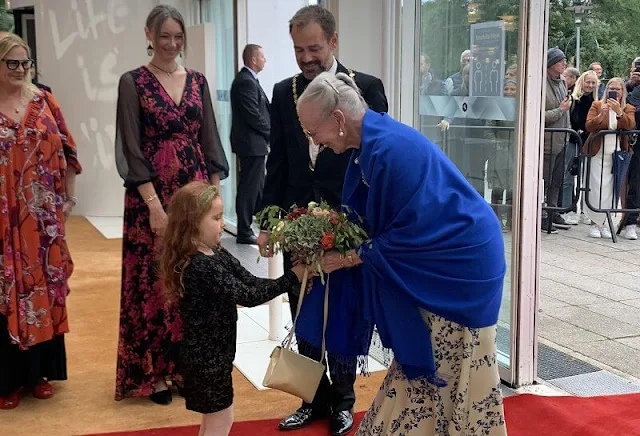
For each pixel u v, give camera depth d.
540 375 3.95
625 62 12.74
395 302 2.28
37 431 3.25
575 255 6.88
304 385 2.52
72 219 8.52
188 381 2.65
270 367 2.51
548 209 7.65
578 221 8.37
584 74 8.08
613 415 3.34
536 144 3.58
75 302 5.24
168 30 3.40
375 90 3.05
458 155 4.11
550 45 12.84
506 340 3.86
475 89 3.92
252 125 6.88
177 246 2.58
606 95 7.46
